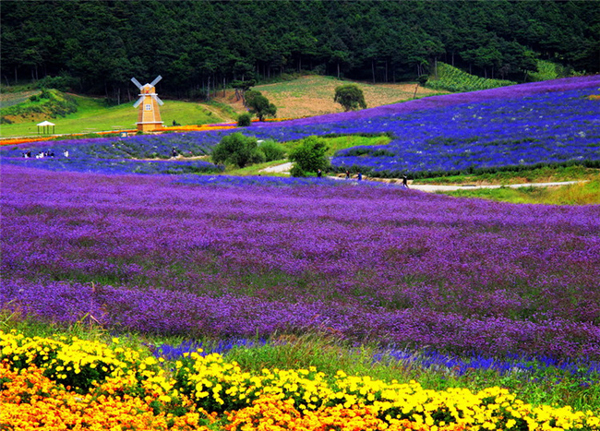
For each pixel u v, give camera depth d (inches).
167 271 1718.8
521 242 2027.6
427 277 1644.9
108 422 740.0
